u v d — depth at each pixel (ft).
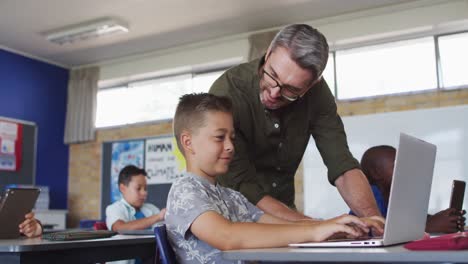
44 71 21.74
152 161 20.20
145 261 7.02
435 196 14.94
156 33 19.01
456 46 16.16
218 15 17.40
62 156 22.06
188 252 4.46
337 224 3.86
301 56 5.01
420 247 3.01
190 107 5.03
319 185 16.42
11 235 6.93
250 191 5.69
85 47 20.42
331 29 17.61
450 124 15.15
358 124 16.39
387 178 8.02
